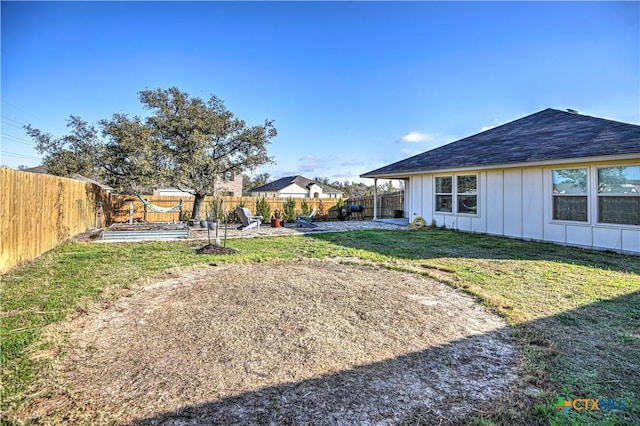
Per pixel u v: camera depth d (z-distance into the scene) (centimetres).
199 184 1298
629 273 547
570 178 832
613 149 716
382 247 806
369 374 246
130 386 230
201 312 367
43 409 205
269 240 924
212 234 1062
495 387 229
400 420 197
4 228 540
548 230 878
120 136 1177
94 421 195
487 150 1098
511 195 963
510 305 393
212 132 1308
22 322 337
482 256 696
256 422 194
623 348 286
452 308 385
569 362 262
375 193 1552
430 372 249
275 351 280
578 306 390
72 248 776
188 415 201
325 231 1137
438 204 1209
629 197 727
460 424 193
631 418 197
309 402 213
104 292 435
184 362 262
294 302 400
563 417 197
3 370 248
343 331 321
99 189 1230
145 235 970
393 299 414
